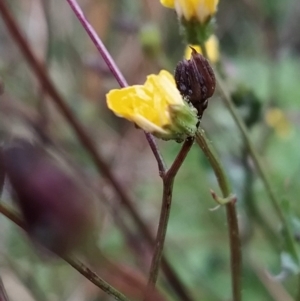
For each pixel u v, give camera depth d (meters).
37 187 0.10
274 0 0.37
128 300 0.12
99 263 0.11
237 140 0.25
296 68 0.39
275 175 0.31
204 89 0.13
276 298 0.25
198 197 0.32
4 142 0.10
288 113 0.34
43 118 0.27
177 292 0.22
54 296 0.28
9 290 0.26
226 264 0.30
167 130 0.13
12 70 0.31
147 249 0.25
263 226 0.25
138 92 0.13
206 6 0.17
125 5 0.37
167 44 0.37
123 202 0.25
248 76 0.35
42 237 0.10
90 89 0.35
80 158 0.29
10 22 0.24
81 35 0.36
